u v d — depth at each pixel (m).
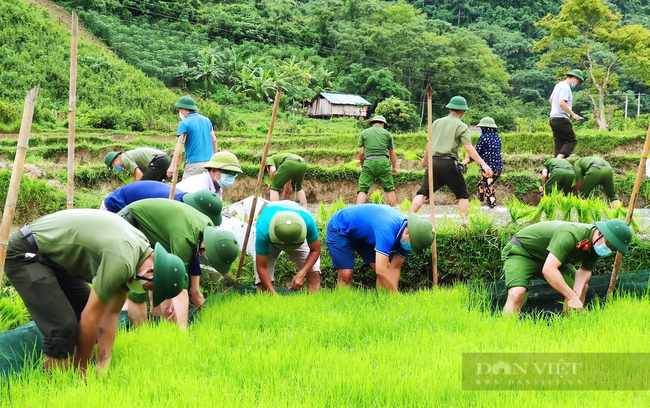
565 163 10.84
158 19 81.25
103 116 41.62
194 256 5.78
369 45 82.44
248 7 91.62
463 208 9.27
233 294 6.82
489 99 80.75
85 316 4.38
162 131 43.31
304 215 6.85
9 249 4.41
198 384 4.13
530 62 104.75
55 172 14.62
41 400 3.87
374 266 7.38
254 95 67.88
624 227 5.71
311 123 60.44
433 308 6.23
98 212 4.52
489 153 11.91
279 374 4.45
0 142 24.58
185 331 5.36
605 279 7.23
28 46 55.00
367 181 10.57
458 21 119.69
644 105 85.06
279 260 8.23
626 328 5.46
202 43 78.62
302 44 90.25
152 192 6.56
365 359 4.66
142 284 4.48
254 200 7.02
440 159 9.16
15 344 4.78
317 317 5.78
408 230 6.37
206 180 7.38
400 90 77.12
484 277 8.05
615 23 48.28
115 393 3.95
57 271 4.57
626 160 17.69
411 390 4.05
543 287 7.09
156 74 64.06
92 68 55.94
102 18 71.50
